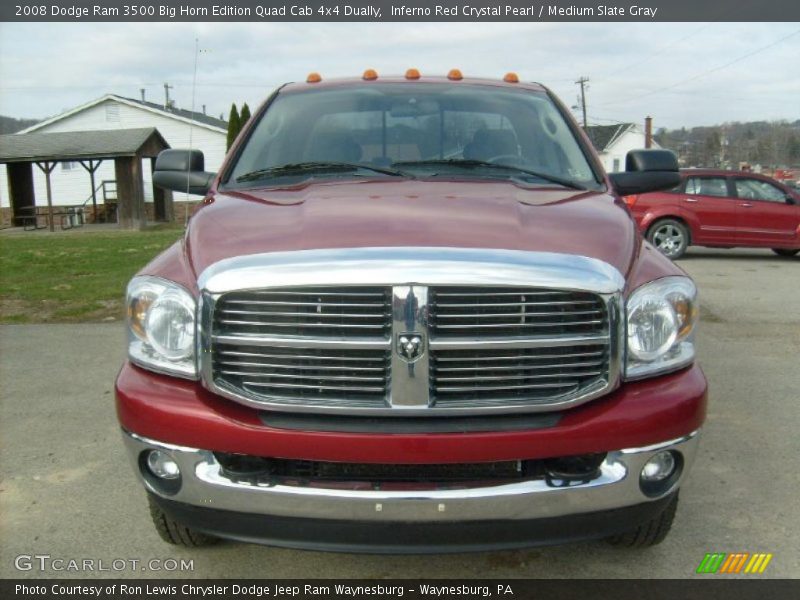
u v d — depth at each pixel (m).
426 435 2.25
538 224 2.57
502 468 2.36
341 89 3.91
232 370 2.35
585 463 2.40
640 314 2.42
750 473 3.81
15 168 28.20
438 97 3.81
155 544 3.14
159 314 2.45
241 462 2.39
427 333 2.24
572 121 3.79
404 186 3.09
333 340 2.27
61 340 6.71
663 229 13.09
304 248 2.35
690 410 2.44
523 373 2.32
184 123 32.88
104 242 18.62
